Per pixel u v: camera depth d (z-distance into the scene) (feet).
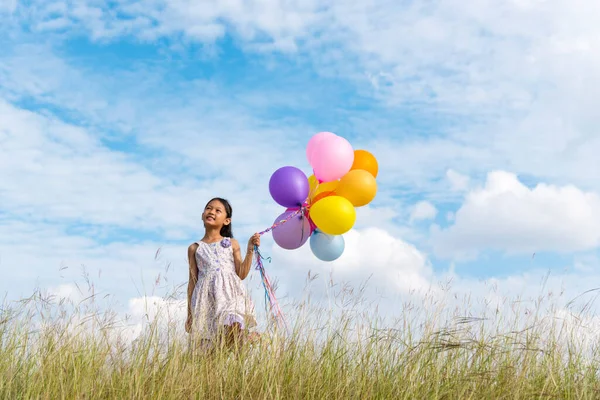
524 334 14.01
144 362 12.19
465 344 13.03
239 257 15.46
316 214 14.90
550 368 12.93
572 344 14.26
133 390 11.60
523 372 12.25
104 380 11.97
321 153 15.57
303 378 12.57
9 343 12.64
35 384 11.27
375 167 17.12
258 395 12.09
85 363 12.17
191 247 15.39
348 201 15.12
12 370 11.65
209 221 15.44
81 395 11.11
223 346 13.48
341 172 15.71
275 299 14.75
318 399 12.10
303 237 15.56
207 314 14.44
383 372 12.88
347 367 13.08
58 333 13.01
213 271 14.87
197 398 11.91
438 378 12.26
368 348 13.57
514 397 11.71
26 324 13.29
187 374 12.29
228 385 12.36
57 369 11.75
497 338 13.99
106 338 13.03
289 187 15.16
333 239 15.96
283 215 15.85
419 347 13.12
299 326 14.07
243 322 14.02
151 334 13.01
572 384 12.73
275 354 13.00
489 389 12.13
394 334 13.97
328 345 13.55
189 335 13.79
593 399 12.30
